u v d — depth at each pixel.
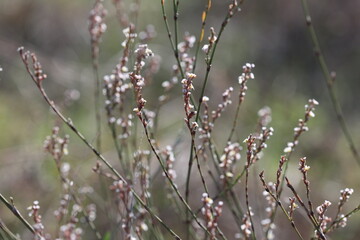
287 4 11.40
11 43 9.27
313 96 9.70
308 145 7.96
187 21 10.95
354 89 9.99
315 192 6.98
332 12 11.44
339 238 5.91
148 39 4.62
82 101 8.22
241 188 6.33
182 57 4.03
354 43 11.03
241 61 10.30
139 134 5.71
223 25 3.38
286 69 10.38
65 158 6.68
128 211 3.78
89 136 7.36
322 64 5.19
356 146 7.87
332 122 8.80
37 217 3.50
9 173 6.41
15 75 8.71
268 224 3.99
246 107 8.48
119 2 5.07
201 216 5.41
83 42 9.95
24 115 7.87
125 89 4.05
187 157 6.83
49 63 8.91
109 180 5.97
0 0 9.99
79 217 5.49
